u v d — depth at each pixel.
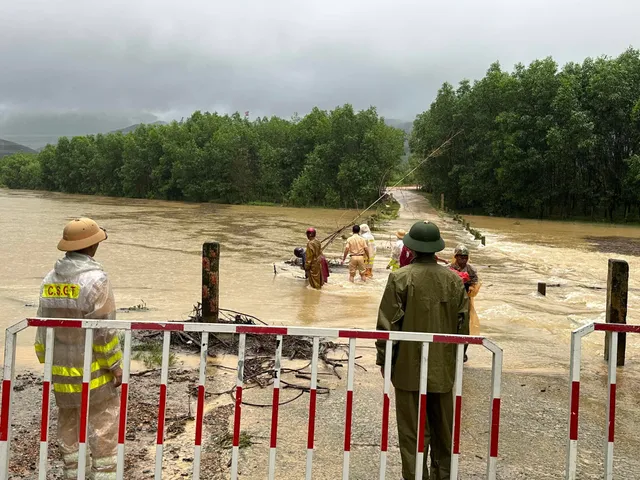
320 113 70.38
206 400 5.77
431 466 4.09
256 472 4.26
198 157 71.75
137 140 86.75
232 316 10.38
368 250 15.23
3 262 17.77
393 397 5.99
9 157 135.88
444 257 21.17
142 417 5.24
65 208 54.56
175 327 3.44
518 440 5.04
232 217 43.59
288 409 5.58
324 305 11.91
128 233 28.58
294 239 26.70
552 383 6.76
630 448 4.95
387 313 3.94
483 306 12.11
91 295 3.62
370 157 60.16
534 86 49.91
